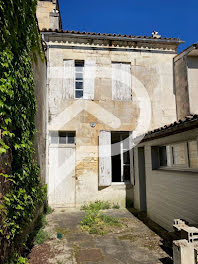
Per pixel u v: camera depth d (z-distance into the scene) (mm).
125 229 4793
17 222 2846
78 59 7375
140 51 7750
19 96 2891
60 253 3654
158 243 4027
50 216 5926
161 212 4895
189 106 7023
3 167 2412
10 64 2459
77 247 3898
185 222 3340
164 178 4758
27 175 3201
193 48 6676
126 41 7637
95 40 7473
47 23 9094
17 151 2871
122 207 6891
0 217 2223
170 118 7598
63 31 7133
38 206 4832
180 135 3994
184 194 3908
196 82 7156
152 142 5422
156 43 7824
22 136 3076
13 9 2688
